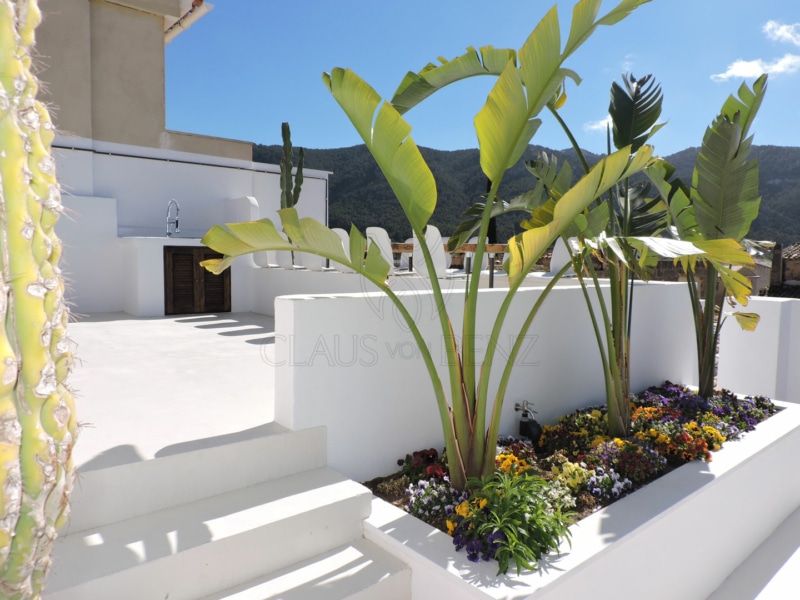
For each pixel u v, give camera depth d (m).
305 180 10.52
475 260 2.44
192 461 2.21
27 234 1.08
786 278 13.62
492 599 1.79
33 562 1.12
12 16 1.09
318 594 1.94
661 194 3.80
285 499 2.25
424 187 2.25
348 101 2.16
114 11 8.13
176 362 4.20
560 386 3.96
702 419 3.85
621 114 3.70
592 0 2.05
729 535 3.18
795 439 3.90
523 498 2.24
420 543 2.16
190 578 1.87
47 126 1.20
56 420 1.14
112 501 2.02
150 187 8.34
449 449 2.53
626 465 2.91
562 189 3.43
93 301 7.36
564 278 5.04
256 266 7.83
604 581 2.19
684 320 5.16
